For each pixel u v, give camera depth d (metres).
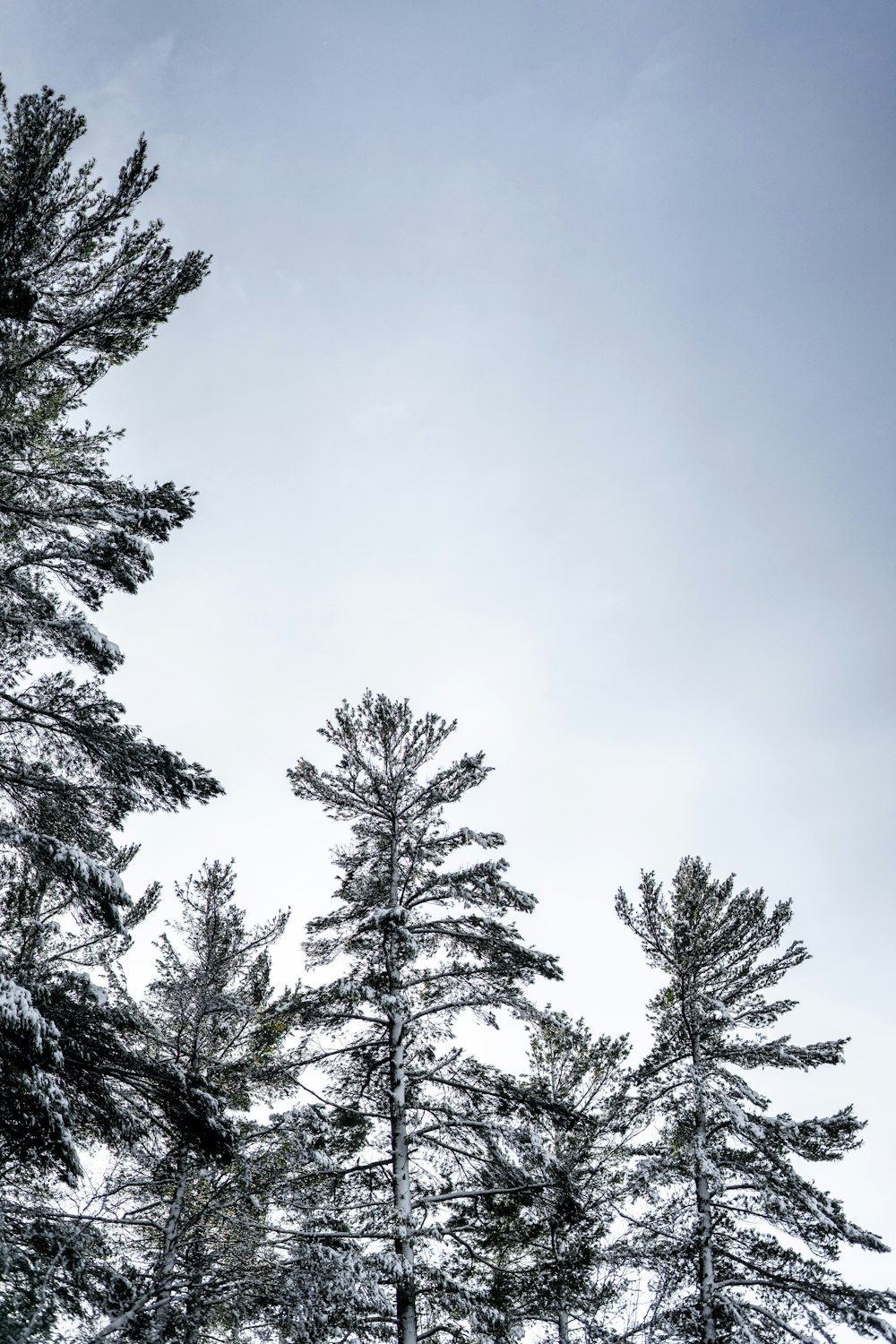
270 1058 15.86
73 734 11.62
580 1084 19.97
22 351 13.00
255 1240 13.96
